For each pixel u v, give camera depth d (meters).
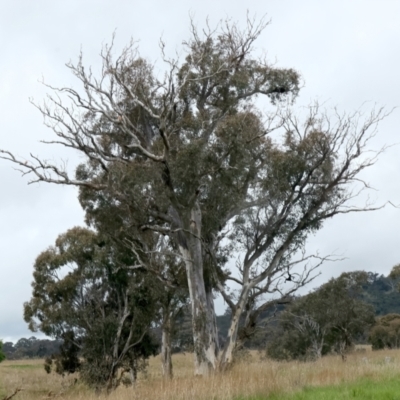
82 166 28.06
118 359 33.22
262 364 24.42
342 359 31.02
